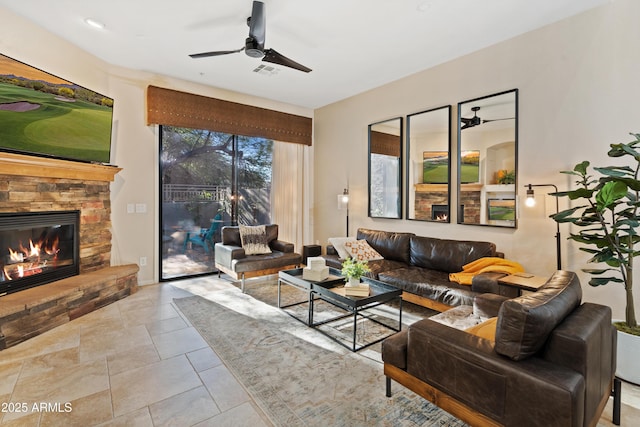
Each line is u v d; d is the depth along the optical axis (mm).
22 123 3004
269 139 5605
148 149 4434
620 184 2123
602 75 2859
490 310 2348
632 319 2283
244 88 5027
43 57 3260
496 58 3584
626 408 1930
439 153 4180
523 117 3375
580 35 2977
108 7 2893
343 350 2605
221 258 4598
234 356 2488
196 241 5020
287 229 5891
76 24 3180
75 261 3639
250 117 5270
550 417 1275
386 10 2926
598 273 2461
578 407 1249
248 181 5543
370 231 4738
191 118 4652
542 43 3223
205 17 3053
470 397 1531
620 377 2229
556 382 1274
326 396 2002
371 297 2705
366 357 2494
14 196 3053
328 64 4125
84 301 3316
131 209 4297
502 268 3129
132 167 4289
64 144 3389
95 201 3871
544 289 1729
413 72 4414
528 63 3326
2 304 2666
